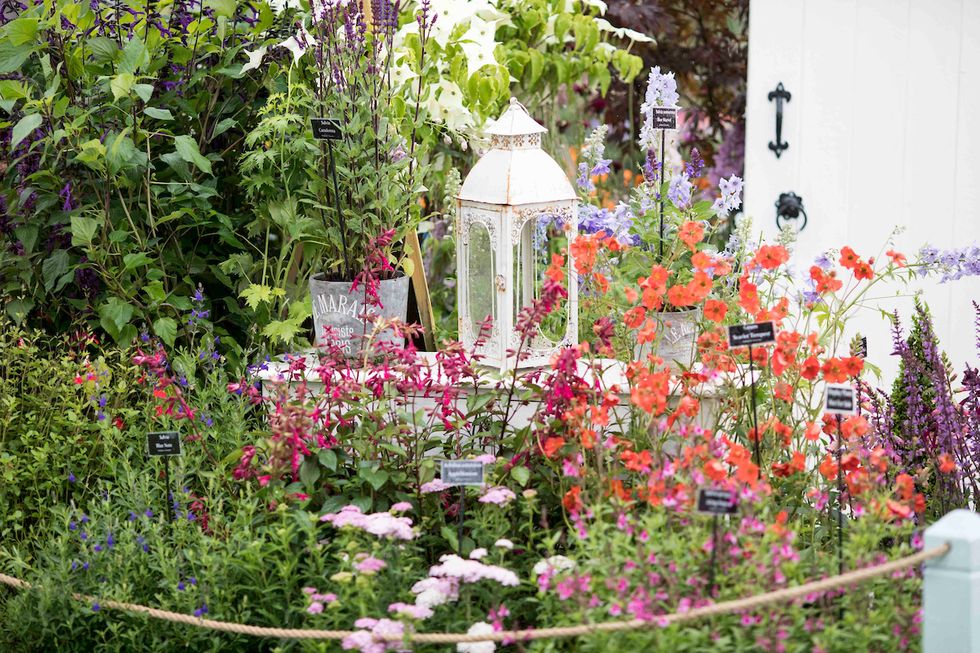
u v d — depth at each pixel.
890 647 2.89
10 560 3.67
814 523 3.56
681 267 3.98
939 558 2.77
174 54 4.47
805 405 3.76
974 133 5.02
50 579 3.33
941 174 5.09
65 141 4.34
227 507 3.72
